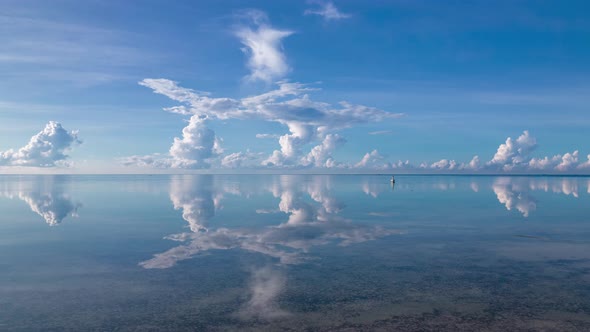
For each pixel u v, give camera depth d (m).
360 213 27.36
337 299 9.44
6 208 31.28
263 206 33.19
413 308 8.88
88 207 32.06
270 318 8.30
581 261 13.16
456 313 8.59
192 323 8.06
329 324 8.02
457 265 12.62
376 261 13.13
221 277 11.27
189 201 38.66
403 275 11.45
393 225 21.36
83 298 9.55
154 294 9.81
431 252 14.52
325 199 41.44
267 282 10.76
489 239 17.14
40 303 9.23
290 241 16.72
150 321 8.18
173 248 15.28
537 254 14.21
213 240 16.98
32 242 16.58
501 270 12.02
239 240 16.97
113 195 48.34
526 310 8.77
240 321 8.15
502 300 9.38
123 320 8.23
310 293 9.86
